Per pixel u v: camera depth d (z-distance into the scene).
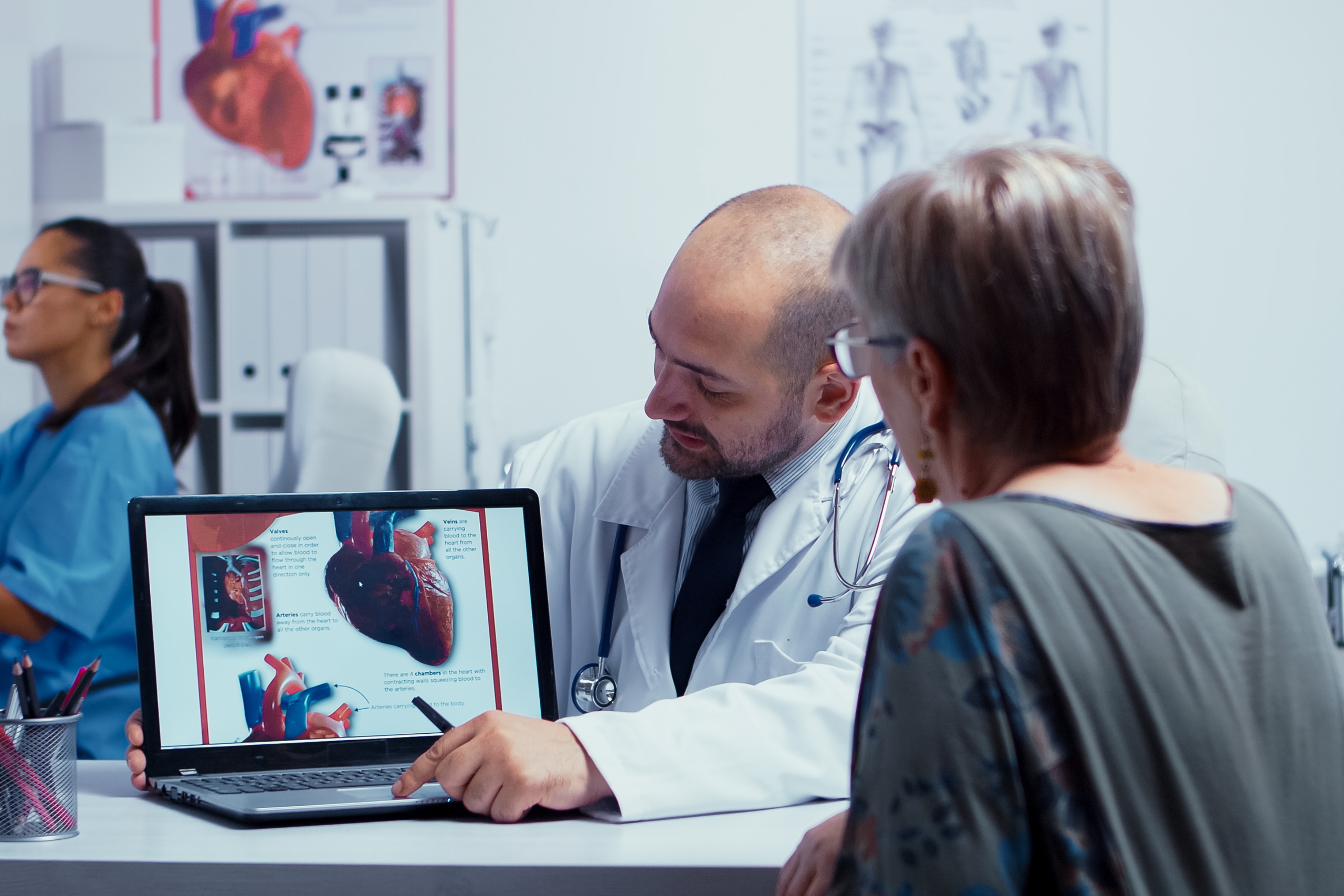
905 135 2.81
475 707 1.00
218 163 2.95
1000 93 2.80
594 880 0.72
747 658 1.19
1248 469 2.79
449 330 2.77
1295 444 2.79
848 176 2.83
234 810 0.83
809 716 0.92
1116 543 0.58
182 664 0.96
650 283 2.88
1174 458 1.50
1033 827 0.54
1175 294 2.80
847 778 0.92
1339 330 2.78
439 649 1.01
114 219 2.76
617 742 0.87
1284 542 0.64
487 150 2.90
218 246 2.74
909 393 0.66
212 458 2.84
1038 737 0.54
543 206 2.89
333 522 1.02
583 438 1.42
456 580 1.03
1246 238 2.79
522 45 2.89
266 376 2.74
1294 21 2.77
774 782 0.89
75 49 2.88
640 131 2.87
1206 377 2.80
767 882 0.72
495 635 1.02
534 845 0.77
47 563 2.45
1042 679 0.54
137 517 0.97
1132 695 0.55
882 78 2.81
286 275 2.74
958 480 0.65
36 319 2.68
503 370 2.90
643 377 2.88
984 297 0.60
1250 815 0.55
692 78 2.86
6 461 2.69
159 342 2.75
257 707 0.97
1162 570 0.59
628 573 1.26
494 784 0.84
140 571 0.97
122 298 2.72
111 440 2.59
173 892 0.73
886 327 0.65
